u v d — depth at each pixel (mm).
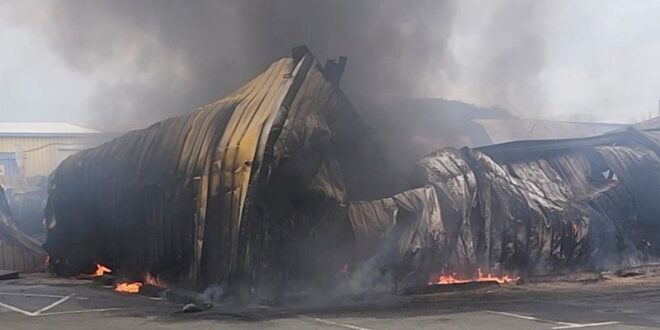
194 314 8367
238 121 9945
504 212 11266
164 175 10672
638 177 13078
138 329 7426
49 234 14055
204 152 10023
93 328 7535
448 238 10555
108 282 12242
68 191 13570
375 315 8148
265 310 8578
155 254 10789
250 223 8984
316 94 9977
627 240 12773
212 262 9375
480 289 10438
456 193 10820
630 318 7887
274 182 9188
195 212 9781
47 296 10414
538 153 12711
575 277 11555
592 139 13352
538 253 11461
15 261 14539
